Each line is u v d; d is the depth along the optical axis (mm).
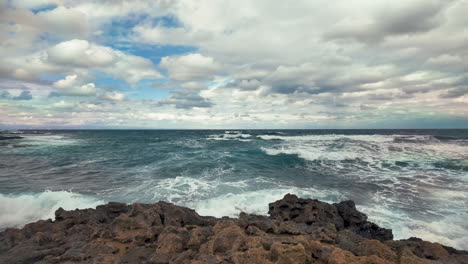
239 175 18109
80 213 8812
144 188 14531
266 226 7543
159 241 6414
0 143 43031
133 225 7191
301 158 24484
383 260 4664
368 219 10703
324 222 9766
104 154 28688
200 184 15383
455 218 10695
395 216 10992
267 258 4945
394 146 29250
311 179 17125
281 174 18594
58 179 16750
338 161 22984
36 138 59906
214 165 21500
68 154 28859
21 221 10070
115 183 15688
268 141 43062
